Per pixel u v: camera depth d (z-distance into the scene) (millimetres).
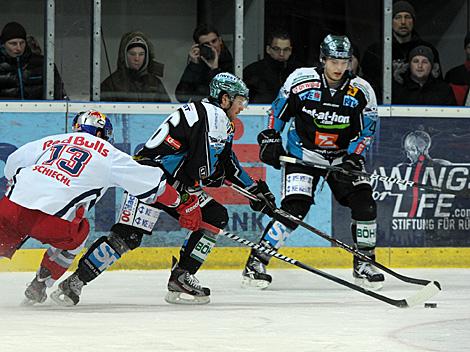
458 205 20297
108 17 20453
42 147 12875
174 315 12602
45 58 19875
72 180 12492
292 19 20922
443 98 21219
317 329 11445
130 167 12664
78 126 13156
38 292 13539
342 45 16156
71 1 20047
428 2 21672
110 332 10984
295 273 18938
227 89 14055
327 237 15398
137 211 13727
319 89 16469
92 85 19984
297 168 16766
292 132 16969
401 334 11148
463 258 20297
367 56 21125
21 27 19953
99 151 12703
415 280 14891
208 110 13758
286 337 10781
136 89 20594
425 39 21625
